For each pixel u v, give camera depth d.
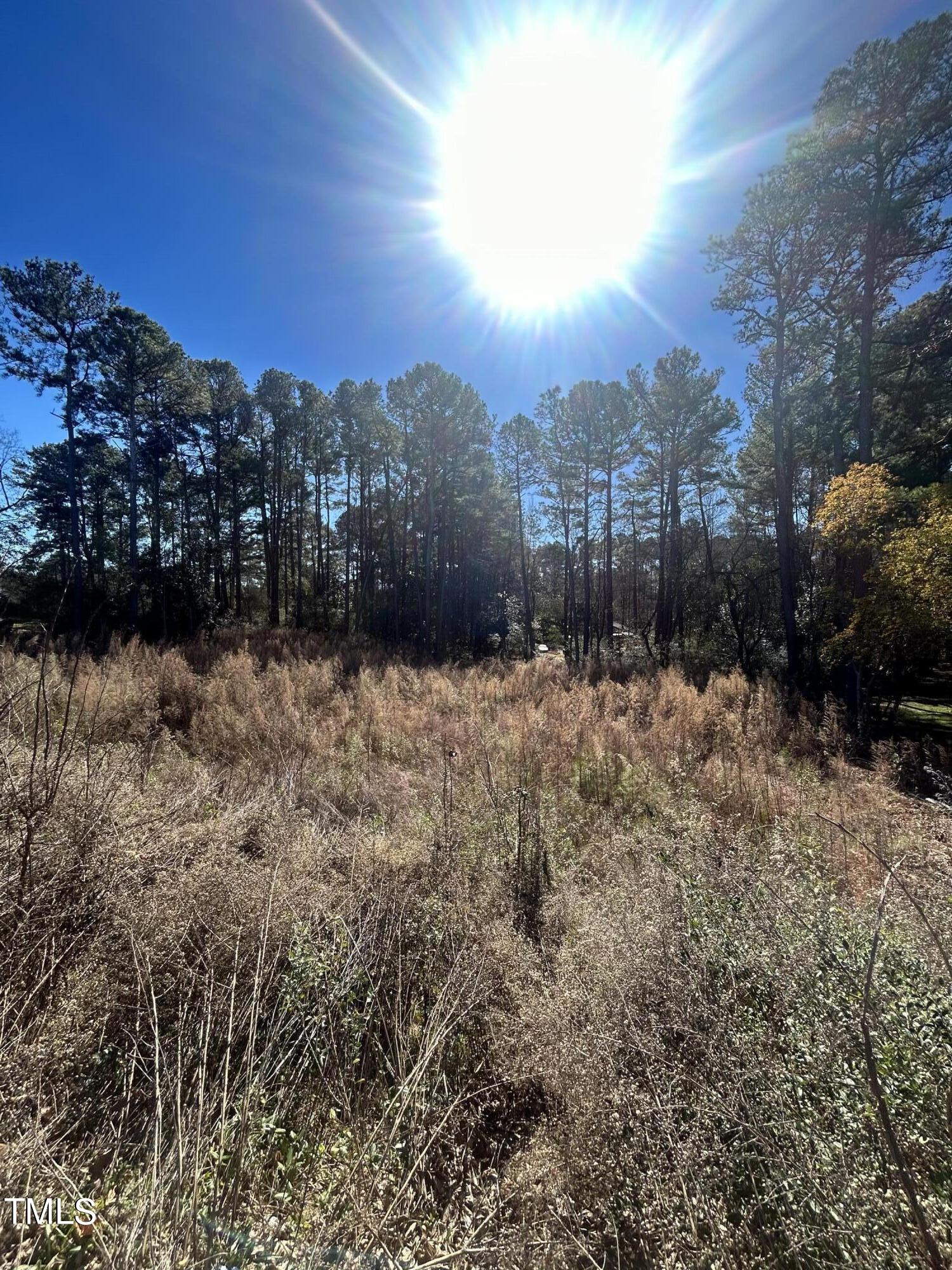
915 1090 1.40
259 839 3.20
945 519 8.03
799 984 1.79
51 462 22.34
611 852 3.36
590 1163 1.48
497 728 6.73
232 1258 1.13
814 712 8.63
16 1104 1.44
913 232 11.55
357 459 26.44
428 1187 1.56
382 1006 2.14
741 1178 1.35
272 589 26.94
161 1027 1.89
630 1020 1.77
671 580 21.58
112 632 12.48
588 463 22.62
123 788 3.09
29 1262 1.12
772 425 18.27
